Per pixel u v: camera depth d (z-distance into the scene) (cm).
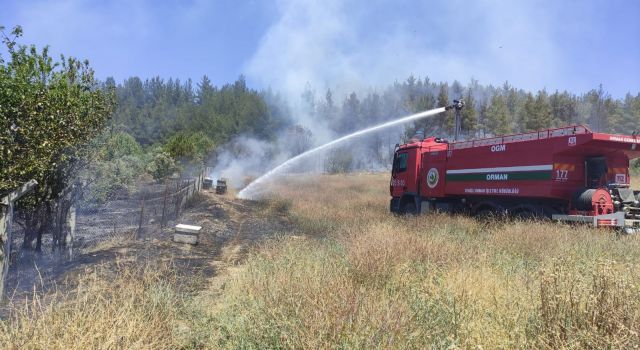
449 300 430
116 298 434
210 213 1611
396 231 842
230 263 812
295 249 732
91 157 912
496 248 782
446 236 877
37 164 614
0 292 546
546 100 9325
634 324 338
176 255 877
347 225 1223
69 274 671
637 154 1059
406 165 1631
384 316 359
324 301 387
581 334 330
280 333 358
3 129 580
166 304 452
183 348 399
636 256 714
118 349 329
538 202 1143
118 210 1569
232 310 455
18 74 611
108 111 866
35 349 318
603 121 8356
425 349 338
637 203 1045
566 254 671
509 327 380
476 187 1295
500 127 7969
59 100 668
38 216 882
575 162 1077
